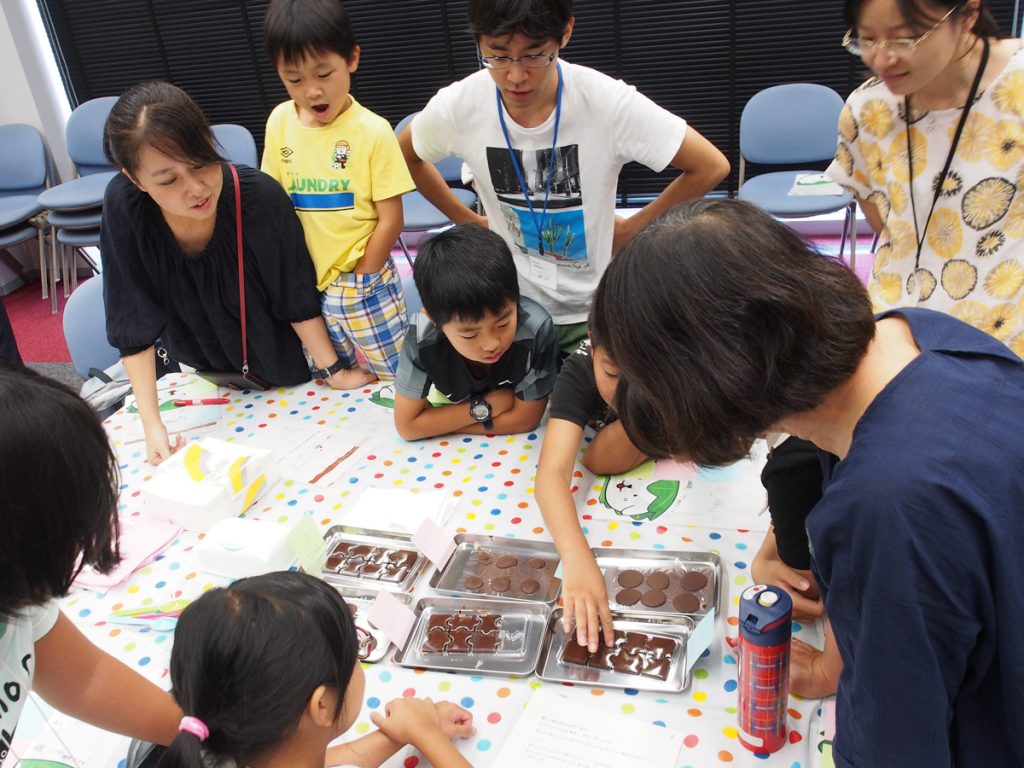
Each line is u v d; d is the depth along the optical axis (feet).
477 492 5.52
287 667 2.84
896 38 4.27
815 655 3.82
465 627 4.41
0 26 14.98
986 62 4.73
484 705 3.94
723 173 6.64
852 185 5.88
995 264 5.04
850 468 2.35
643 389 2.54
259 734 2.84
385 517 5.28
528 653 4.21
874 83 5.37
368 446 6.20
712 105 14.47
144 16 15.28
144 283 6.46
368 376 7.22
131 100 5.34
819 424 2.63
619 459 5.31
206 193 5.60
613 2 13.80
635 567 4.67
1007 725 2.50
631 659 4.07
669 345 2.33
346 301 7.23
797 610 4.09
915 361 2.46
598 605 4.29
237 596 2.97
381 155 7.04
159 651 4.47
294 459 6.11
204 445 5.84
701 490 5.23
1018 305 5.01
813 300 2.30
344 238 7.18
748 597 3.35
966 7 4.23
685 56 14.11
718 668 3.98
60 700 3.37
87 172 15.16
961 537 2.19
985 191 4.92
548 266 6.90
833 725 3.56
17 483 2.27
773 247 2.35
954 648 2.33
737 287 2.26
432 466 5.86
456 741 3.76
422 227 12.82
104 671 3.48
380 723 3.70
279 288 6.73
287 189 7.37
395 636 4.28
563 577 4.47
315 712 2.93
